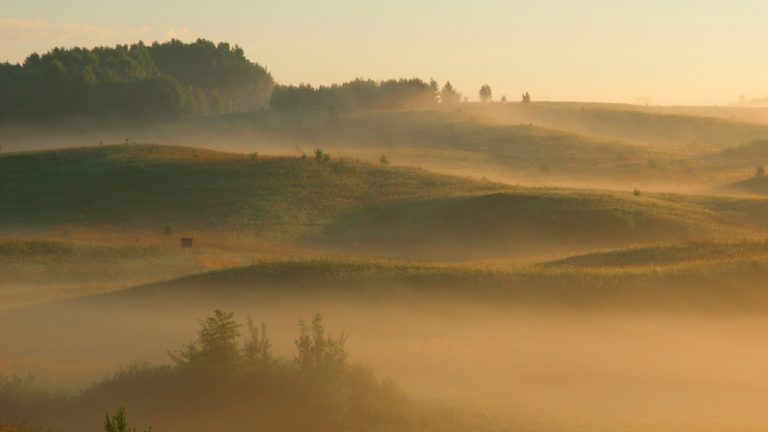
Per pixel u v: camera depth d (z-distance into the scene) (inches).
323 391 1031.0
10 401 1072.2
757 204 4286.4
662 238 3823.8
